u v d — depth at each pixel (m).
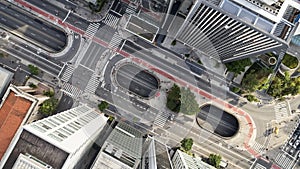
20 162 86.06
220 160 137.38
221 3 88.56
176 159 126.00
